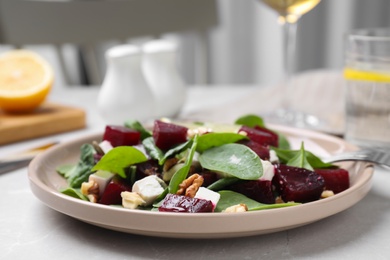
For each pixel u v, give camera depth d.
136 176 0.54
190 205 0.46
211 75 1.98
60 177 0.58
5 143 0.78
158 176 0.54
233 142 0.54
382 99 0.63
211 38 1.94
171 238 0.48
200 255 0.46
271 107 0.89
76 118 0.84
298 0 0.77
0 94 0.83
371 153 0.56
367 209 0.54
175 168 0.53
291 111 0.85
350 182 0.56
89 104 1.01
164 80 0.86
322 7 1.84
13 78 0.85
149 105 0.83
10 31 1.07
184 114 0.90
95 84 1.29
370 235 0.49
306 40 1.87
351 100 0.65
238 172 0.50
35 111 0.87
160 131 0.55
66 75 1.25
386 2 1.80
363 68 0.64
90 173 0.56
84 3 1.16
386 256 0.46
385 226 0.51
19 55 0.89
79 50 1.77
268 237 0.48
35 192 0.50
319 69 1.89
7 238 0.49
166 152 0.55
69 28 1.14
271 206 0.46
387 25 1.81
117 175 0.54
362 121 0.65
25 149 0.75
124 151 0.53
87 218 0.46
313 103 0.93
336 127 0.78
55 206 0.48
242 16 1.91
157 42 0.88
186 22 1.30
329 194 0.53
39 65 0.88
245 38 1.93
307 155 0.56
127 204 0.49
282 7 0.79
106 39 1.19
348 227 0.50
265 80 1.95
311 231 0.49
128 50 0.82
